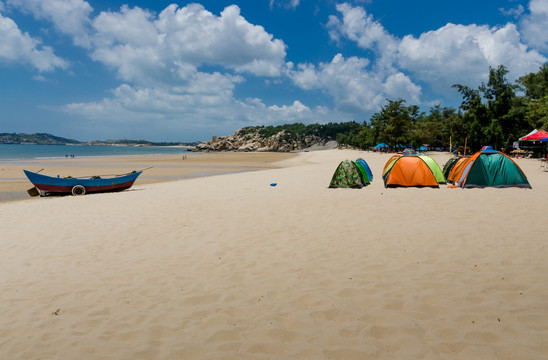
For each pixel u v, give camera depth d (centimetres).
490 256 587
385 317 401
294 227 864
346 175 1554
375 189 1468
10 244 823
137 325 416
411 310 414
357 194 1335
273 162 5903
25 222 1072
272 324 400
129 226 955
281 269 585
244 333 384
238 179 2250
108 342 378
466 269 535
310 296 472
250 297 482
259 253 677
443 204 1062
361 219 912
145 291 523
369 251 650
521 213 897
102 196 1661
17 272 635
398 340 352
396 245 677
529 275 499
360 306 433
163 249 735
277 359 331
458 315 395
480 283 480
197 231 870
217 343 366
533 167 2414
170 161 6178
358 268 567
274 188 1648
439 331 364
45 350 367
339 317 408
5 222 1083
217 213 1078
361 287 491
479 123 4872
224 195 1467
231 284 533
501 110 4781
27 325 429
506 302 420
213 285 533
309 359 328
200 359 338
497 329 360
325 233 795
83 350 363
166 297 497
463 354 322
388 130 8012
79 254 726
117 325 419
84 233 900
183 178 2894
